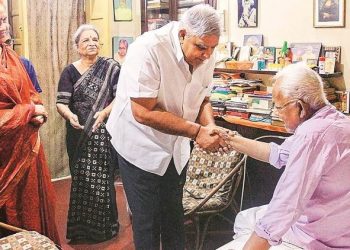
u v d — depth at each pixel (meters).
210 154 3.05
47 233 2.72
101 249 3.17
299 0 3.42
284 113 1.68
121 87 2.27
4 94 2.39
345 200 1.64
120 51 4.45
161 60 2.04
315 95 1.62
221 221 3.37
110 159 3.23
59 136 4.54
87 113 3.20
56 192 4.27
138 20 4.50
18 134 2.44
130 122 2.22
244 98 3.45
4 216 2.57
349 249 1.71
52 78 4.40
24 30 4.18
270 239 1.58
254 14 3.67
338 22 3.24
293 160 1.58
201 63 2.11
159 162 2.22
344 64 3.25
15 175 2.47
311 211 1.71
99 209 3.25
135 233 2.33
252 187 3.35
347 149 1.59
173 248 2.44
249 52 3.66
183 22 1.99
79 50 3.21
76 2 4.45
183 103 2.22
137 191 2.28
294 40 3.49
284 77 1.67
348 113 3.21
